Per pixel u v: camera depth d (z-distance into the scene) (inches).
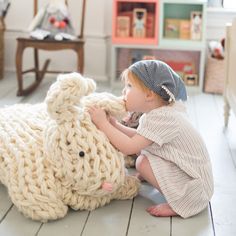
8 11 156.0
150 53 155.6
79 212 67.1
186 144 67.7
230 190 76.2
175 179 67.1
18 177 64.4
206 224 65.1
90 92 67.7
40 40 128.1
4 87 141.2
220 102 133.6
